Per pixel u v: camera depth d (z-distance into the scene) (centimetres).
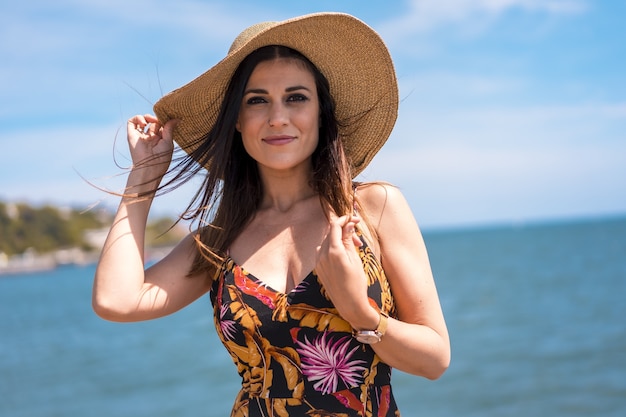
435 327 230
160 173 264
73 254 14138
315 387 224
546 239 9638
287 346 226
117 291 240
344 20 240
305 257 235
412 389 1348
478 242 10425
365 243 230
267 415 227
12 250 13762
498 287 3384
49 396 1595
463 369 1527
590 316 2256
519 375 1431
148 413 1336
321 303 224
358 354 224
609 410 1132
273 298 228
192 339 2475
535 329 2070
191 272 255
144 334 2734
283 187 253
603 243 7269
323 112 255
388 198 241
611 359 1533
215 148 252
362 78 260
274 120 238
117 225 251
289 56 245
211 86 258
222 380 1628
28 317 4050
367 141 272
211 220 259
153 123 273
